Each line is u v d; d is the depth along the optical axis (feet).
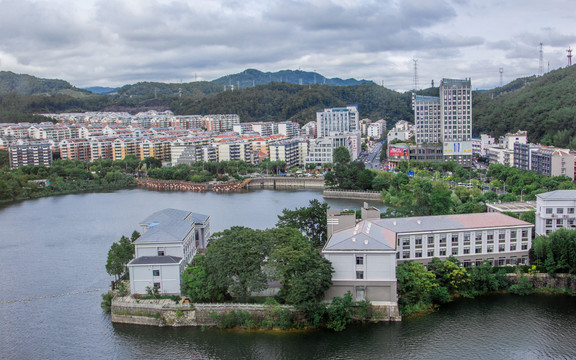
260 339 650.84
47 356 637.30
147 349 640.99
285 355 615.16
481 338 636.48
